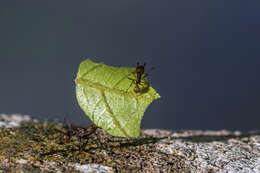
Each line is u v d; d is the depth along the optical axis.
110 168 0.15
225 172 0.15
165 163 0.15
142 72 0.15
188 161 0.16
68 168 0.15
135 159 0.16
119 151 0.16
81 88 0.15
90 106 0.15
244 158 0.16
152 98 0.15
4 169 0.15
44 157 0.15
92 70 0.15
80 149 0.16
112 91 0.15
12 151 0.16
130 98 0.15
